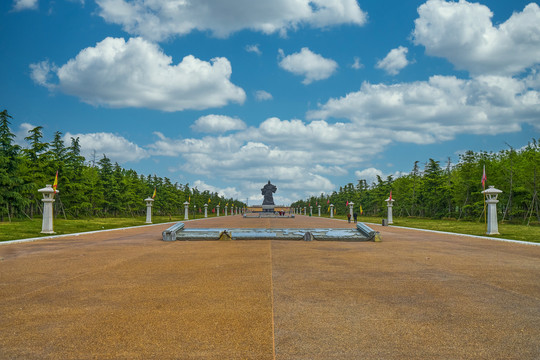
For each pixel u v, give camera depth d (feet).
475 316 19.92
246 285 27.07
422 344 16.06
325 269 33.86
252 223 136.67
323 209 395.75
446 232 82.12
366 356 14.80
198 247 52.06
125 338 16.63
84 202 146.92
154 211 258.57
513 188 129.39
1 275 30.73
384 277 30.19
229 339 16.57
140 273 31.73
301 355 14.88
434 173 183.93
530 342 16.31
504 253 46.03
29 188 112.68
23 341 16.28
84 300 22.90
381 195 242.58
